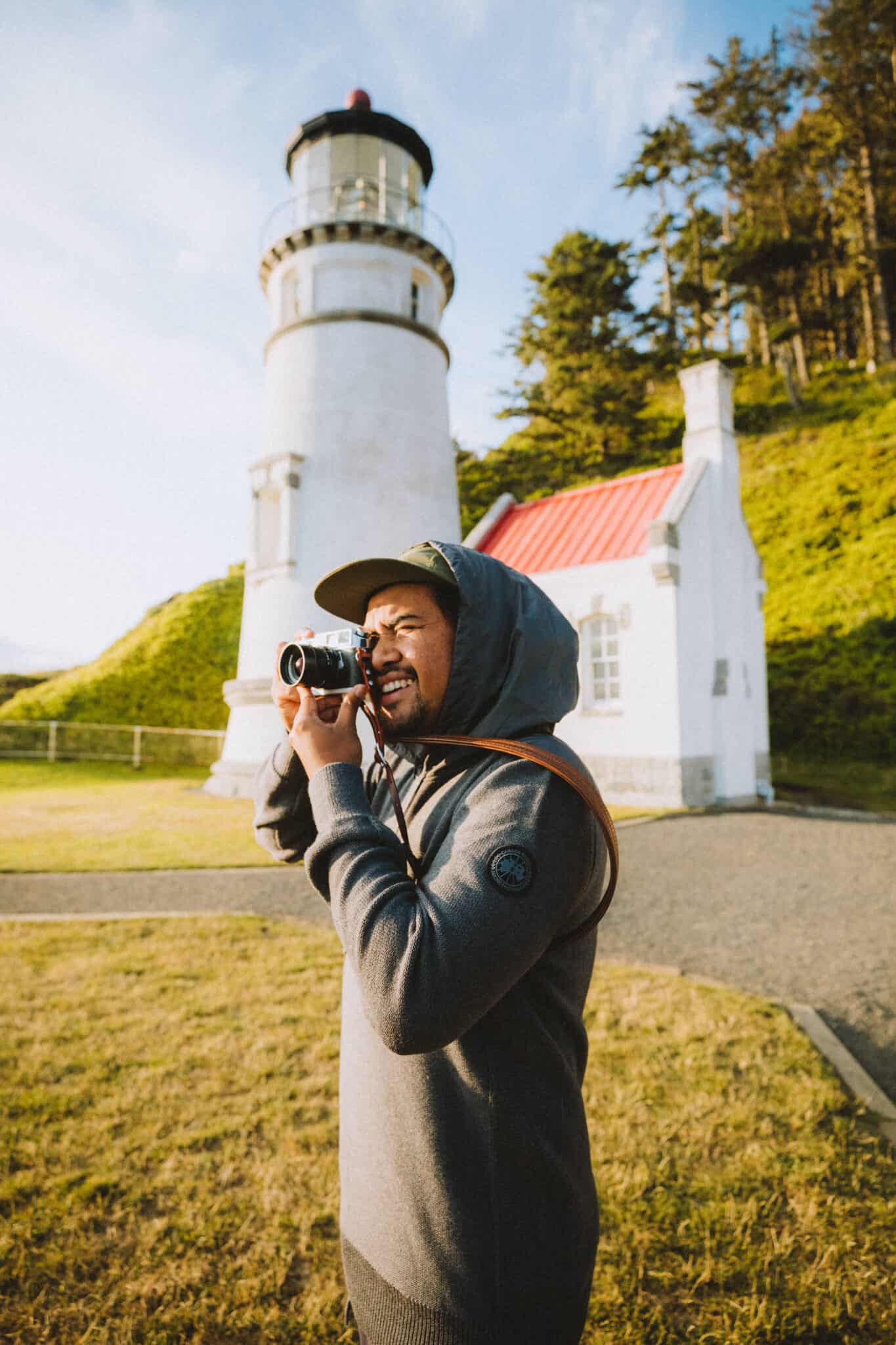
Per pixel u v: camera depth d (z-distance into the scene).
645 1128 3.02
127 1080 3.38
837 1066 3.63
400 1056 1.15
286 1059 3.59
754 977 4.92
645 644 13.79
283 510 14.86
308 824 1.57
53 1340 2.08
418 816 1.30
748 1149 2.90
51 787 16.86
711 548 14.94
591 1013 4.11
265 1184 2.69
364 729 10.88
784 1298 2.22
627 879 7.68
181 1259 2.36
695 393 15.69
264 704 14.75
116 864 8.13
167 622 28.72
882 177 37.81
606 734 14.16
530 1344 1.08
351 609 1.54
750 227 36.97
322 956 5.05
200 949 5.19
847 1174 2.77
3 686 30.06
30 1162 2.81
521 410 37.31
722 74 39.72
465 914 0.99
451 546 1.39
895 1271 2.32
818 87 37.78
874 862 8.49
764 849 9.32
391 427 15.48
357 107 16.86
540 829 1.07
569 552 15.32
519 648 1.29
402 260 16.30
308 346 15.75
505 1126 1.10
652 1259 2.37
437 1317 1.07
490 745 1.19
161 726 24.94
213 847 9.12
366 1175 1.19
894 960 5.23
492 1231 1.08
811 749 19.38
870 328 38.41
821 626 22.66
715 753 14.34
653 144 40.75
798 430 33.31
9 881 7.41
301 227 15.99
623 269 36.69
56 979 4.60
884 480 27.20
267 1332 2.11
